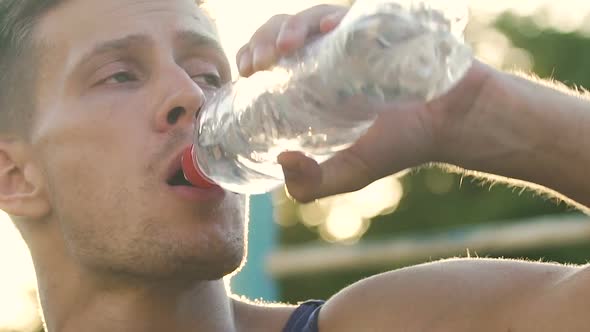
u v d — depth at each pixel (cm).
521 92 224
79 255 256
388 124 223
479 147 225
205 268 247
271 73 227
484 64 225
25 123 267
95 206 252
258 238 437
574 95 227
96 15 261
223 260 245
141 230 246
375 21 202
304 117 221
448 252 493
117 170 249
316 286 761
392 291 265
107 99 254
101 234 251
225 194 247
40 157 264
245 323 276
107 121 251
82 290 264
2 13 273
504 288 251
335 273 757
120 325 261
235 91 236
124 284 257
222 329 265
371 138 222
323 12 220
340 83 209
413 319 257
